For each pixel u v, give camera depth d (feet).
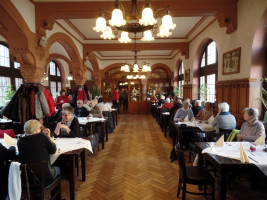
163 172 11.80
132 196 9.22
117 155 14.87
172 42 27.37
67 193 9.57
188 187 10.04
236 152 7.81
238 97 13.93
